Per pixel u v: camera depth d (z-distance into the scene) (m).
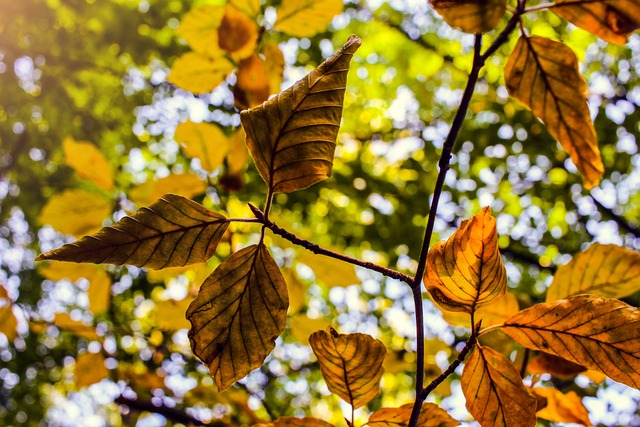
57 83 2.63
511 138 2.24
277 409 2.23
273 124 0.33
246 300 0.34
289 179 0.34
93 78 2.60
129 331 1.00
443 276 0.36
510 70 0.35
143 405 1.01
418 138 2.37
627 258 0.45
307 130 0.33
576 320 0.36
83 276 0.71
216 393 0.80
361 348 0.38
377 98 2.29
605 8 0.32
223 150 0.57
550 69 0.35
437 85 2.30
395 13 2.23
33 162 2.87
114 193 0.67
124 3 2.46
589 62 2.04
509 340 0.48
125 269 1.90
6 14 2.44
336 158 2.26
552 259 2.47
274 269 0.34
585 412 0.49
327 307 2.37
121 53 2.52
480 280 0.36
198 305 0.34
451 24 0.32
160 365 1.14
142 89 2.58
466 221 0.35
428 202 2.39
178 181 0.57
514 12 0.33
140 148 2.48
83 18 2.45
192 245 0.34
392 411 0.40
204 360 0.34
